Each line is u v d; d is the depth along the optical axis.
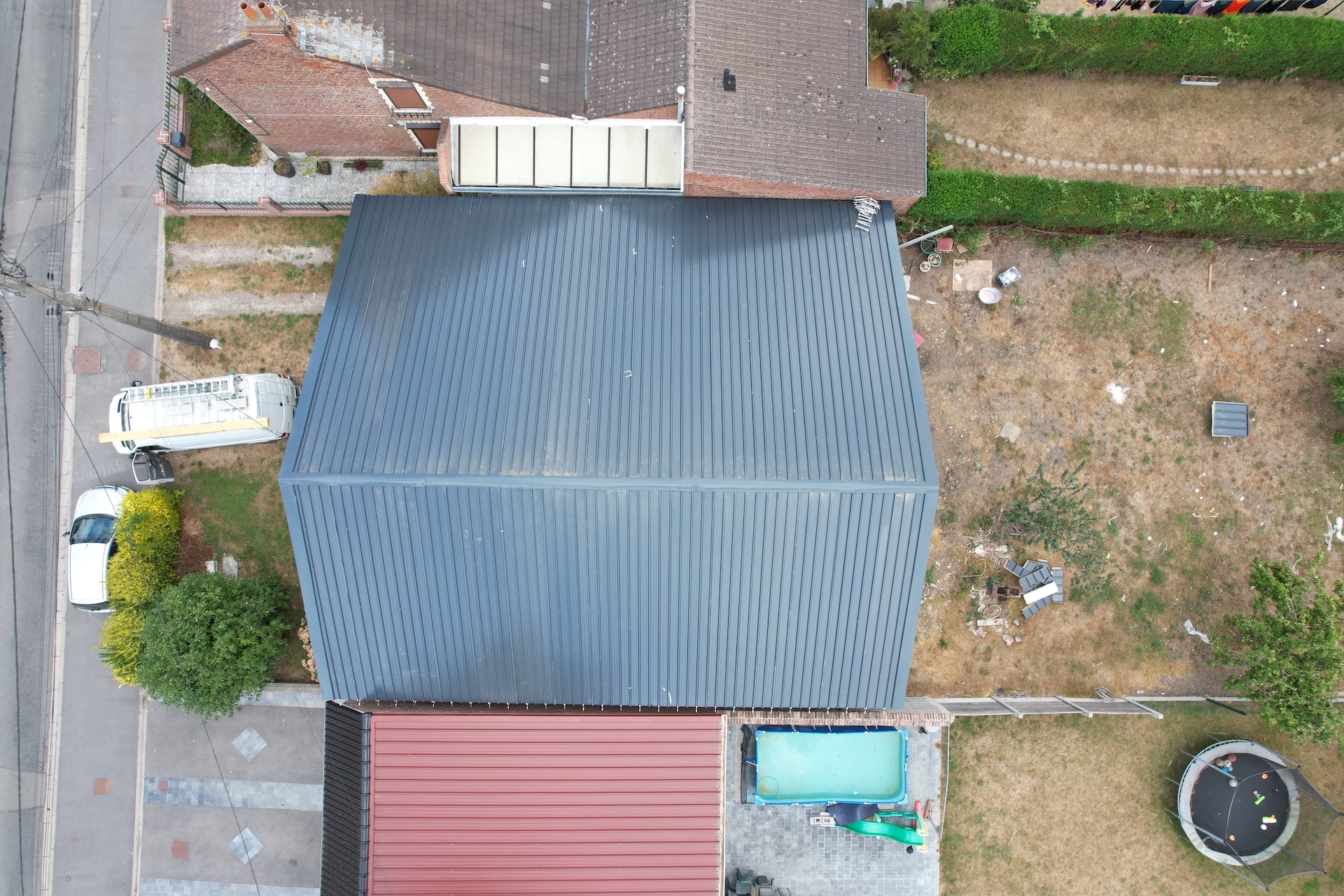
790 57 19.89
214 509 23.94
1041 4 24.42
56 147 24.31
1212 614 23.73
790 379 19.03
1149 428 24.05
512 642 19.30
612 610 18.95
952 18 22.84
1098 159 24.28
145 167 24.30
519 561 18.56
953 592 23.88
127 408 22.28
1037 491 23.72
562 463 17.94
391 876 18.84
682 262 20.28
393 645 19.48
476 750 19.14
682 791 19.14
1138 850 23.56
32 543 24.19
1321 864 22.44
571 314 19.61
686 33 19.17
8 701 24.09
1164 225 23.06
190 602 21.09
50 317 24.20
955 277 24.12
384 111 20.53
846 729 21.45
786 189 20.38
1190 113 24.20
